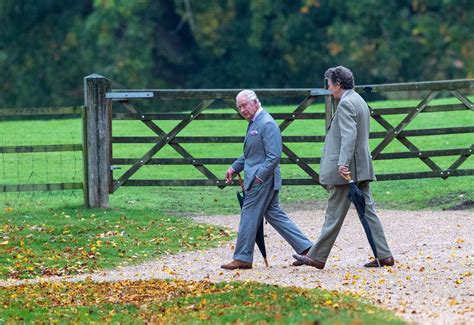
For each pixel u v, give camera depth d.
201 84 101.12
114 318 21.02
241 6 99.06
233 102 37.53
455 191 39.47
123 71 94.38
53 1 100.19
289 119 38.06
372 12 93.12
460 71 93.19
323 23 98.19
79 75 97.94
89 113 36.69
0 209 37.16
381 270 25.55
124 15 92.69
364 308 20.36
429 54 93.50
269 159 26.64
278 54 99.38
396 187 41.78
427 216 34.94
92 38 95.38
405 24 92.94
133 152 51.03
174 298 22.61
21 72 99.94
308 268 26.67
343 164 25.47
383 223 33.97
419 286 23.12
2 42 100.75
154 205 38.38
